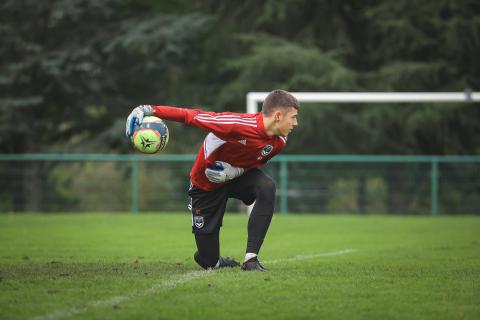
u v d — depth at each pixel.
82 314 17.66
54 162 74.06
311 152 90.06
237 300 19.25
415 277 23.45
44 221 59.09
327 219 63.34
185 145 89.00
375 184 73.75
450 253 34.16
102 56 91.12
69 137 95.75
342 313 18.05
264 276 22.83
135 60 92.12
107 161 74.75
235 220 60.31
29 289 20.64
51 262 27.97
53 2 85.75
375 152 91.31
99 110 95.81
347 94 61.34
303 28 94.12
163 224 55.75
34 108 89.62
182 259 30.75
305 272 24.33
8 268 25.33
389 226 55.25
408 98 61.00
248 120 23.14
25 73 85.75
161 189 74.56
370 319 17.50
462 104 86.81
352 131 90.12
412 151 92.31
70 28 90.75
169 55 88.19
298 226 55.25
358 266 27.30
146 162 74.31
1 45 86.56
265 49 86.31
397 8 87.44
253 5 95.31
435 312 18.23
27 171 73.75
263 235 24.41
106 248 36.62
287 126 23.25
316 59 86.06
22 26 88.25
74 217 64.25
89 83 87.38
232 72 96.62
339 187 73.88
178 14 94.69
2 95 88.56
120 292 20.23
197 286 21.03
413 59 93.06
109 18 91.38
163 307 18.42
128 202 75.50
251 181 24.88
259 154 23.92
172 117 23.84
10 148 90.81
